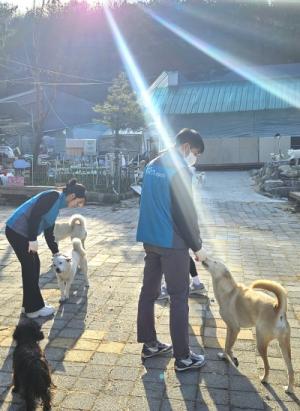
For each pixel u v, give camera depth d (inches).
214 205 569.3
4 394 134.5
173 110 1190.9
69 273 209.5
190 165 147.0
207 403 129.8
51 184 656.4
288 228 418.0
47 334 176.6
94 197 591.8
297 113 1130.0
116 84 976.3
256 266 279.3
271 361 154.3
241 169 1077.8
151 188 147.3
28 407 120.4
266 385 139.2
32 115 1177.4
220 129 1178.0
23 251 188.9
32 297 192.1
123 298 216.5
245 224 438.6
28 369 121.3
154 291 155.5
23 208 189.2
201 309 203.3
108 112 933.8
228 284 151.8
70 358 156.7
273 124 1147.9
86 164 765.3
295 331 179.8
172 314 147.0
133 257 294.4
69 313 198.2
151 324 155.6
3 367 150.4
